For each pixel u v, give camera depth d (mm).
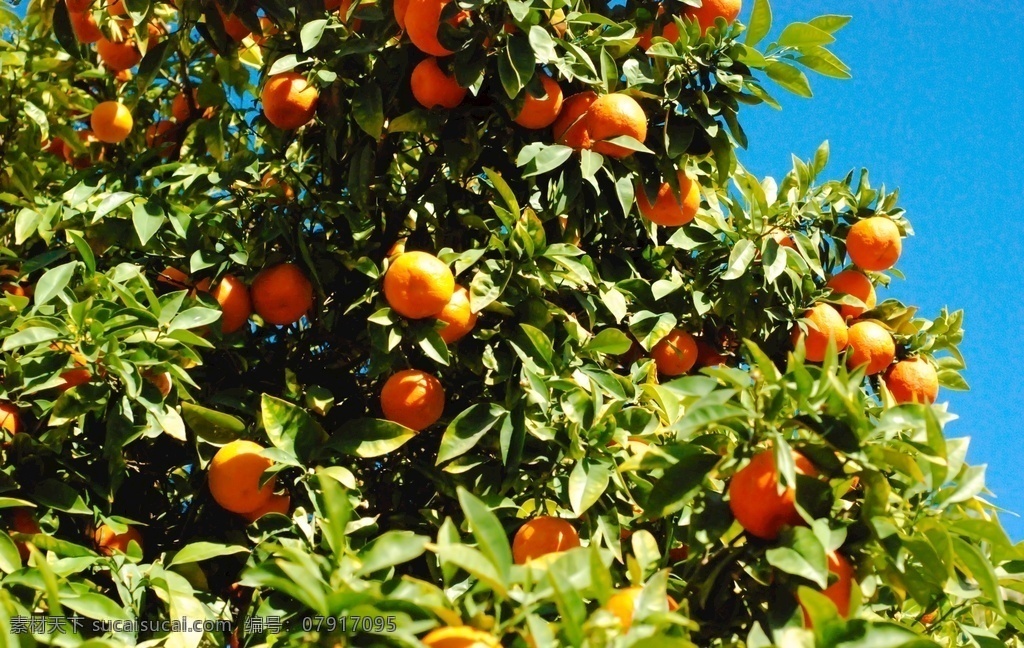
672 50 1903
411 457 1936
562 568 1422
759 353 1475
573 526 1751
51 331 1706
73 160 2289
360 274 1989
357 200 1947
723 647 1526
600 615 1362
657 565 1675
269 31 2221
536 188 1950
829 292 2049
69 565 1625
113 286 1760
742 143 1940
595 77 1879
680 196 1926
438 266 1779
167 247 1975
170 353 1760
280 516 1759
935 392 2068
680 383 1559
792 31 1904
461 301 1820
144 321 1752
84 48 2283
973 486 1548
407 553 1454
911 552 1497
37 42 2299
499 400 1894
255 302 1920
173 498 1970
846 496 1642
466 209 1968
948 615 1684
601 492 1680
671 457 1549
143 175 2053
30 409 1812
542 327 1841
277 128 2092
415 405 1804
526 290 1837
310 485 1731
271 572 1490
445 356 1783
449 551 1357
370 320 1783
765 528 1490
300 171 2076
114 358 1693
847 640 1411
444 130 1923
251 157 2016
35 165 2184
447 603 1406
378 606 1418
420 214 1979
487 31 1827
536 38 1812
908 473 1465
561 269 1876
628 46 1946
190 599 1659
